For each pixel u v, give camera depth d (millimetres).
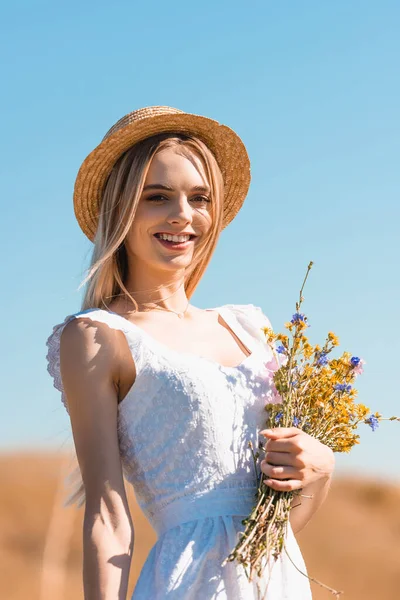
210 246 3428
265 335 3467
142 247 3314
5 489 16359
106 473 2949
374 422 3184
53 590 10914
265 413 3164
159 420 3051
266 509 2939
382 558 15148
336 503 18281
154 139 3342
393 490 18828
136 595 2943
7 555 13680
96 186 3445
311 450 2996
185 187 3283
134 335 3090
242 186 3686
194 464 3025
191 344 3301
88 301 3363
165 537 3004
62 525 10914
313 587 13930
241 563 2832
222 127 3473
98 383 3012
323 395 3193
